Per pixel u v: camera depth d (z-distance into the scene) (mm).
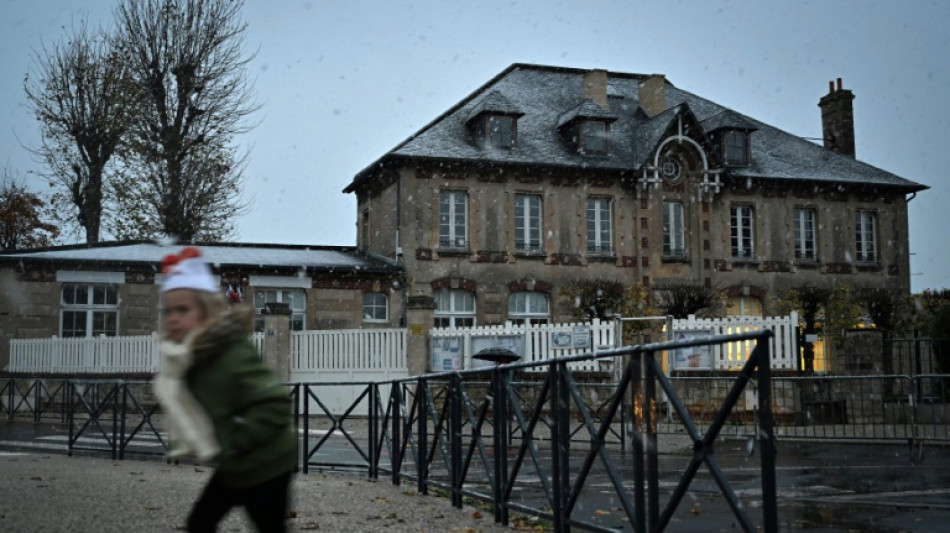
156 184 33125
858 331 22266
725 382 10508
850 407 17375
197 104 33875
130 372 25188
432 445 9586
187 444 3471
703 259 33500
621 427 9312
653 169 32906
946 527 7461
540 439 7844
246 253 31234
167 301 3541
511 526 7625
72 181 34812
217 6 34375
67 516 7320
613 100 37094
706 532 7176
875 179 35875
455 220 31703
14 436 18250
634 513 5746
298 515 7820
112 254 29234
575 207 32656
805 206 35125
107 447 14078
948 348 22719
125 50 33812
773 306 34188
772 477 4258
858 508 8523
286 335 24594
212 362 3451
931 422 16797
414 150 31047
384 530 7125
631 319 22656
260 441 3439
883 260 35875
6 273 27266
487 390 8188
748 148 34812
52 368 26438
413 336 24141
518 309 32000
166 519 7273
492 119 32281
